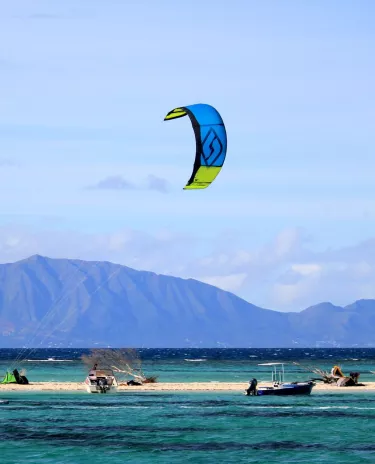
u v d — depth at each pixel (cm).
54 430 14550
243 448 12900
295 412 17225
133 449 12781
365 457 12244
